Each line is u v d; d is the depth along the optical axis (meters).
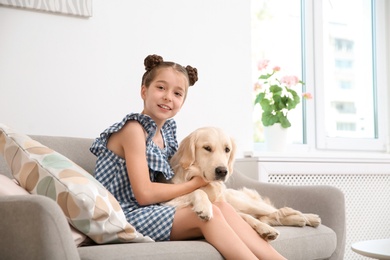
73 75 2.46
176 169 1.99
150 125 1.94
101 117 2.53
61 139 2.12
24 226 1.21
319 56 3.66
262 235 1.78
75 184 1.44
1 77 2.28
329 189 2.24
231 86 3.00
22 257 1.22
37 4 2.34
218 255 1.60
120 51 2.60
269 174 2.86
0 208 1.24
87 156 2.14
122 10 2.62
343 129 3.81
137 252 1.40
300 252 1.91
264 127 3.21
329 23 3.77
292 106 3.16
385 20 3.94
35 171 1.50
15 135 1.58
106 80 2.55
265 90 3.24
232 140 2.05
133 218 1.76
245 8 3.08
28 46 2.35
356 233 3.27
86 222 1.45
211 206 1.70
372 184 3.34
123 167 1.89
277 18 3.59
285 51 3.61
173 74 1.98
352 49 3.87
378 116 3.93
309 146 3.59
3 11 2.29
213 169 1.89
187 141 1.99
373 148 3.88
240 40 3.05
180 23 2.82
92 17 2.52
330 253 2.09
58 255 1.20
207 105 2.90
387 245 1.87
